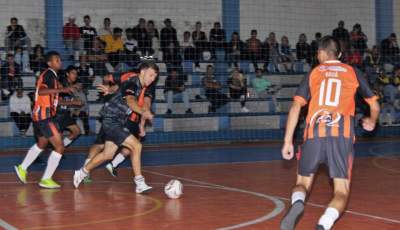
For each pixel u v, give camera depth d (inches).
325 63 226.7
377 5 956.0
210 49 810.8
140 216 269.1
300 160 220.7
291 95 832.3
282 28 928.3
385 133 799.7
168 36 778.2
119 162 406.9
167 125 740.0
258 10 911.7
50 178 367.9
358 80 223.1
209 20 898.1
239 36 848.3
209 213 276.1
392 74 860.6
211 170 457.1
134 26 847.7
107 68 749.3
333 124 215.2
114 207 294.4
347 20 958.4
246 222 253.3
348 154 215.2
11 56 707.4
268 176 416.2
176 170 458.9
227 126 766.5
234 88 776.9
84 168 359.6
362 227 243.8
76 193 343.9
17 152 639.1
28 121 681.6
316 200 311.4
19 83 707.4
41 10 809.5
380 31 955.3
